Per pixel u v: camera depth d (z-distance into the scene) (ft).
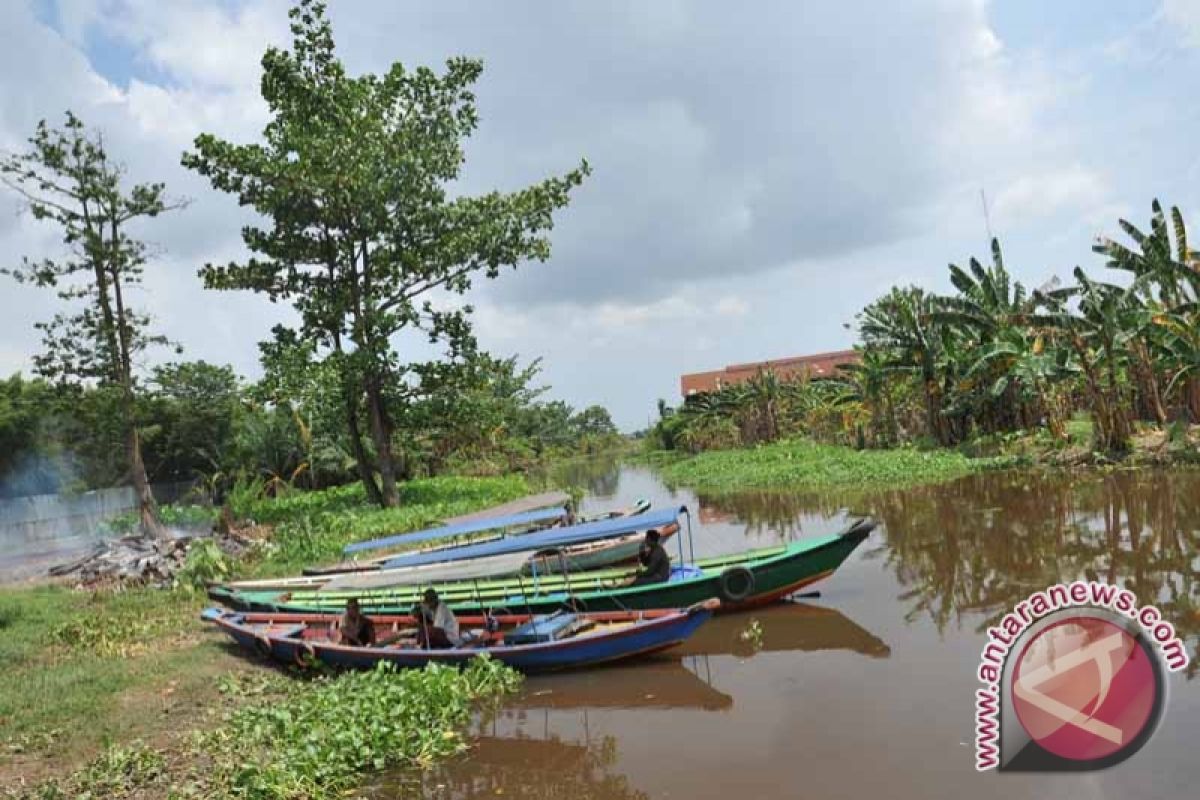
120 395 81.30
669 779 24.18
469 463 179.11
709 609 34.17
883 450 126.21
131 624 43.52
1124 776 21.57
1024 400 106.32
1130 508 58.95
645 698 31.53
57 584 58.13
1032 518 59.57
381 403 100.83
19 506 105.60
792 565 42.93
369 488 103.30
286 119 94.22
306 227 95.71
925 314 111.55
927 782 22.17
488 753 27.17
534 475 203.21
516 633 36.58
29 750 26.81
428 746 27.02
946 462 100.53
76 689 32.48
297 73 93.20
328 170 88.58
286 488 143.74
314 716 28.94
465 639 37.04
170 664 36.24
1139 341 87.51
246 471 147.33
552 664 34.88
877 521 67.21
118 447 127.95
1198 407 86.63
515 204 96.78
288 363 86.48
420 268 93.30
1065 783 21.48
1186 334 80.84
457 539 71.26
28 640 39.96
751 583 42.06
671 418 243.60
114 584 55.98
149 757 25.91
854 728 26.30
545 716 30.40
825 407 154.61
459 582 42.73
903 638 35.29
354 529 78.89
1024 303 102.73
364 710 28.71
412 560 51.47
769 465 126.82
